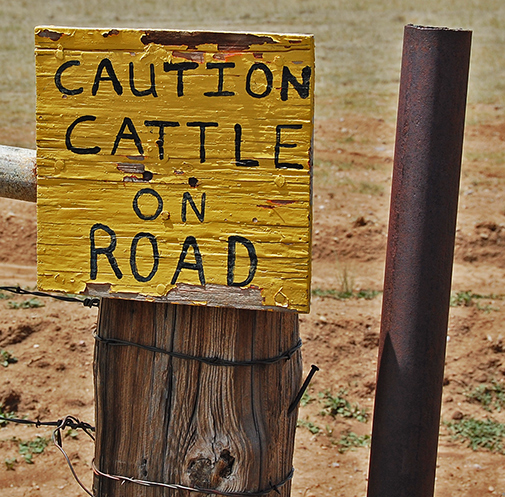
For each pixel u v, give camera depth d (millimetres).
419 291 2613
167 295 2553
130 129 2479
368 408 6199
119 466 2828
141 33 2414
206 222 2490
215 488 2760
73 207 2549
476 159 12406
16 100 14945
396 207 2631
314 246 8836
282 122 2395
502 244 8945
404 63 2574
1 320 6660
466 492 5348
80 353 6406
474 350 6734
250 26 24344
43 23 24047
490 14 26172
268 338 2691
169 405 2742
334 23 24906
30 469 5328
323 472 5496
